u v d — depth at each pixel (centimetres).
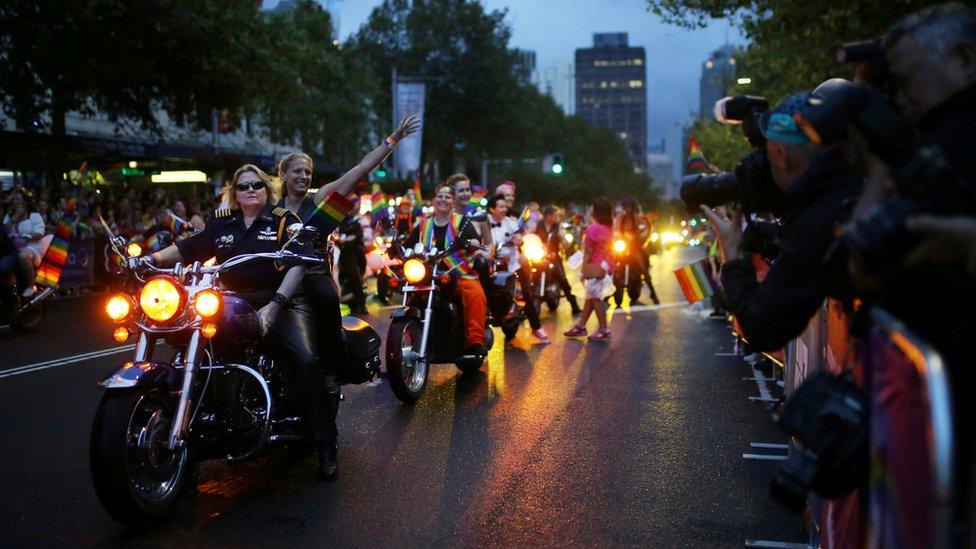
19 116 2214
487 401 784
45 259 1244
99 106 2383
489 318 955
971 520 182
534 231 1472
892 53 261
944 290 223
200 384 497
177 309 465
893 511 210
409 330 786
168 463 480
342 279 1545
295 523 476
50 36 2098
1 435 672
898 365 205
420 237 838
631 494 525
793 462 256
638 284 1575
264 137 4612
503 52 5806
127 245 497
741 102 334
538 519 483
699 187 337
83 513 493
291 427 544
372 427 688
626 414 734
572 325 1356
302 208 621
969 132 233
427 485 541
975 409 221
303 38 2709
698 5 1599
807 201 283
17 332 1274
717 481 550
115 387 442
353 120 4175
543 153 8256
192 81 2406
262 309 517
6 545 445
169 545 445
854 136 242
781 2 1513
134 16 2155
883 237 204
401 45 5694
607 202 1184
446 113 5647
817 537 428
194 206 2339
